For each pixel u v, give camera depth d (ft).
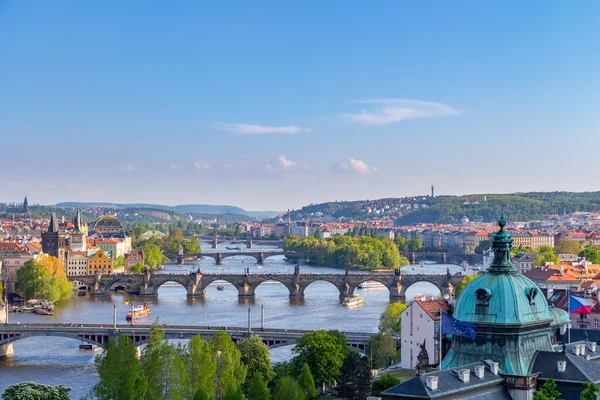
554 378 533.55
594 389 497.87
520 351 552.82
